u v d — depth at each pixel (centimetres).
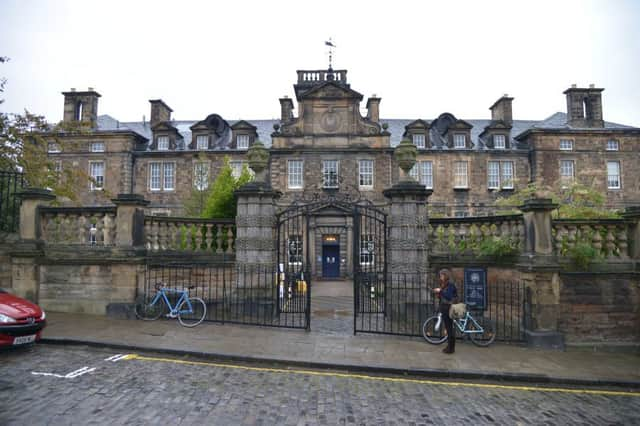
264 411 519
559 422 527
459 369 705
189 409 515
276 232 1137
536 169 2961
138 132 3322
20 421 462
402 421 506
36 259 1017
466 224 1064
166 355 750
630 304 891
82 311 1016
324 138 2722
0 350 723
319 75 3086
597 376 693
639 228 893
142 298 1013
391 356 765
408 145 1088
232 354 743
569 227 920
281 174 2702
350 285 2311
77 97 3097
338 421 498
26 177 1559
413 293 1026
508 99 3198
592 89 3091
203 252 1113
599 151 2992
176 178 3000
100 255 1005
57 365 666
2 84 1568
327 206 1127
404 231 1050
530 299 873
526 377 685
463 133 3061
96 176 2997
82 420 471
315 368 712
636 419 544
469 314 863
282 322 1046
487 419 526
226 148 3042
